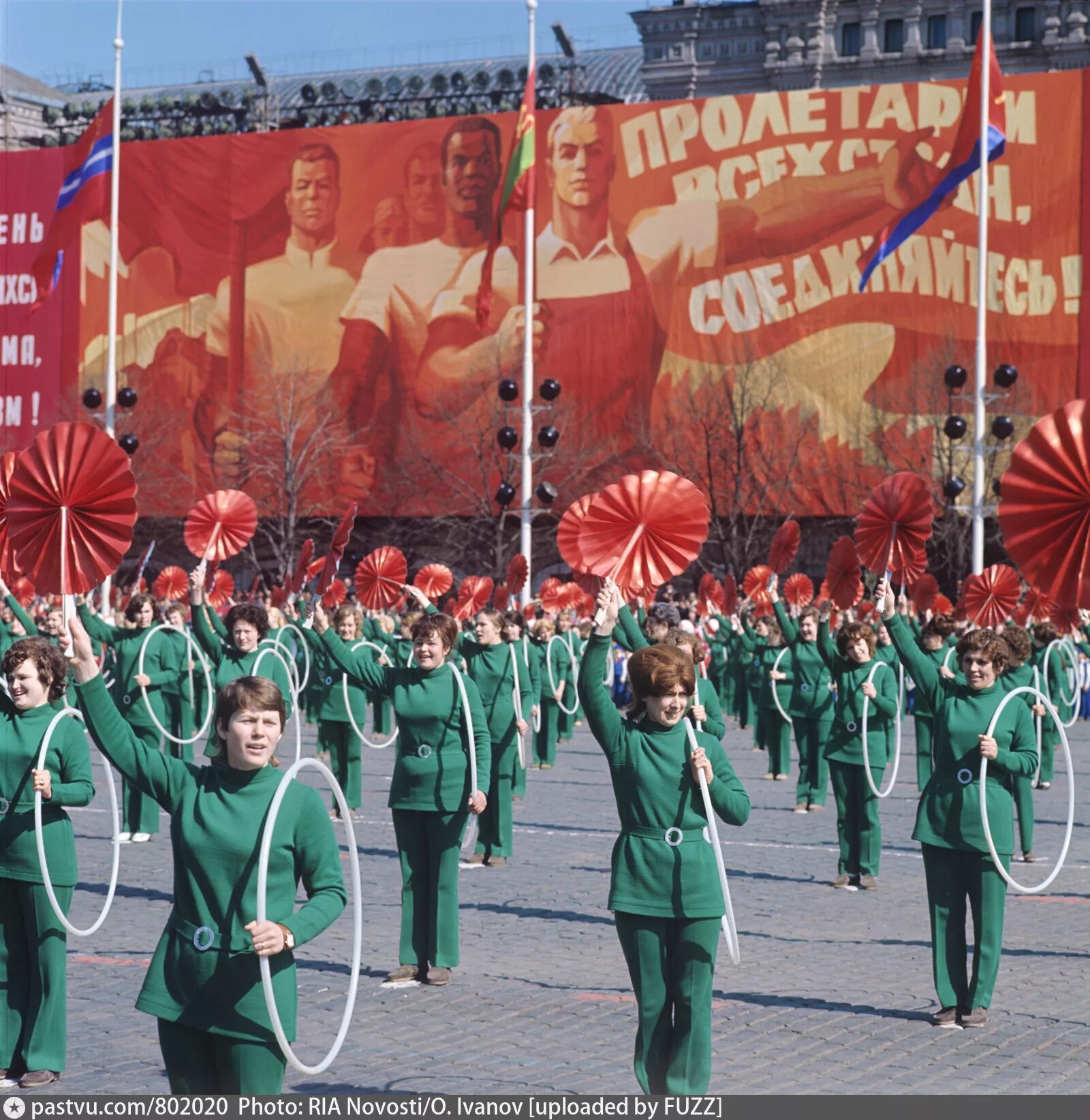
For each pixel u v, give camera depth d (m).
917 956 13.21
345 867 17.48
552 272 79.31
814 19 97.25
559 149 79.38
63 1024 9.24
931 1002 11.57
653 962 8.25
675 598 50.56
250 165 84.06
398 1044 10.24
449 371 80.62
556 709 29.39
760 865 18.08
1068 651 26.56
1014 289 73.62
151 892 15.91
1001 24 94.12
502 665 17.94
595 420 78.06
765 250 76.62
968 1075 9.61
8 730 9.34
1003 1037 10.60
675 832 8.27
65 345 85.69
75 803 9.24
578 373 78.69
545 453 76.88
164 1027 6.52
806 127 76.44
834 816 22.59
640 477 9.41
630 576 9.39
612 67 107.06
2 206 86.38
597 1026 10.76
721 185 77.31
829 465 74.44
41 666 9.38
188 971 6.45
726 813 8.37
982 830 10.86
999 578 24.53
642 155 78.44
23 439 86.06
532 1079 9.37
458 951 12.16
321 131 83.12
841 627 16.69
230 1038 6.41
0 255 86.38
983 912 10.95
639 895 8.24
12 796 9.27
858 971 12.62
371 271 82.25
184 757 22.38
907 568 13.50
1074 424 7.98
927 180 74.81
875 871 16.55
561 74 98.50
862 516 13.62
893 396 73.88
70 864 9.33
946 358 73.50
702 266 77.38
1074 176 73.06
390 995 11.68
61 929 9.23
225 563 81.94
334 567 16.19
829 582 17.44
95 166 45.75
